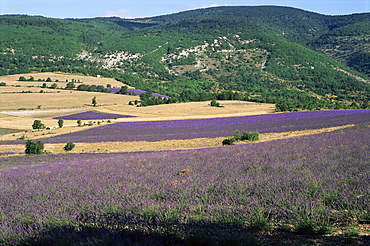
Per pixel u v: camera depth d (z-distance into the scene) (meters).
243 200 7.39
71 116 103.12
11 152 47.84
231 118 87.19
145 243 5.07
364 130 28.59
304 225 5.39
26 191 11.56
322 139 21.59
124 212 7.22
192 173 12.29
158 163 17.28
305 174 9.41
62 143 56.53
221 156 17.98
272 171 10.92
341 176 8.66
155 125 79.06
